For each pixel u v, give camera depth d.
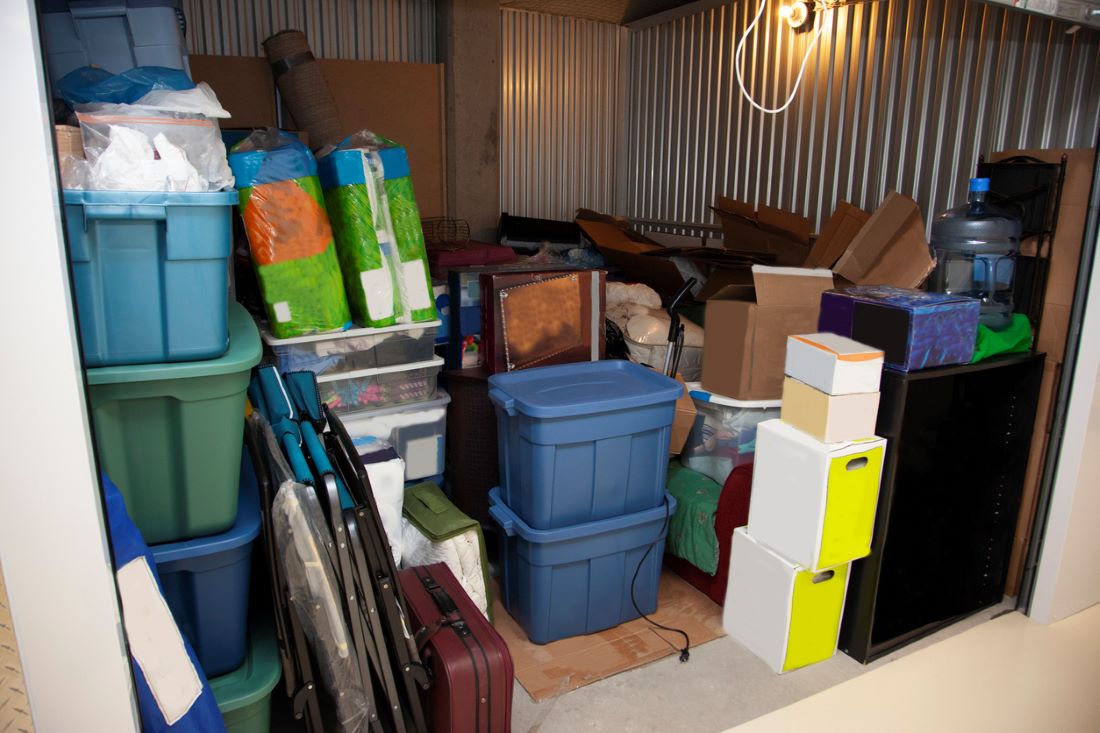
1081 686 2.34
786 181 4.22
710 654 2.46
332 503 1.76
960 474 2.54
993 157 2.74
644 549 2.59
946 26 3.30
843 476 2.15
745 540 2.43
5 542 1.25
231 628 1.83
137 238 1.58
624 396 2.37
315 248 2.46
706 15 4.69
